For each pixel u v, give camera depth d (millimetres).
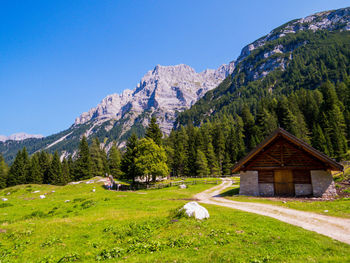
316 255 8781
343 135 84562
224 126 141375
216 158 104500
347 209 16609
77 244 12156
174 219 15320
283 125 106688
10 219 21156
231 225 13766
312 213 16609
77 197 38031
